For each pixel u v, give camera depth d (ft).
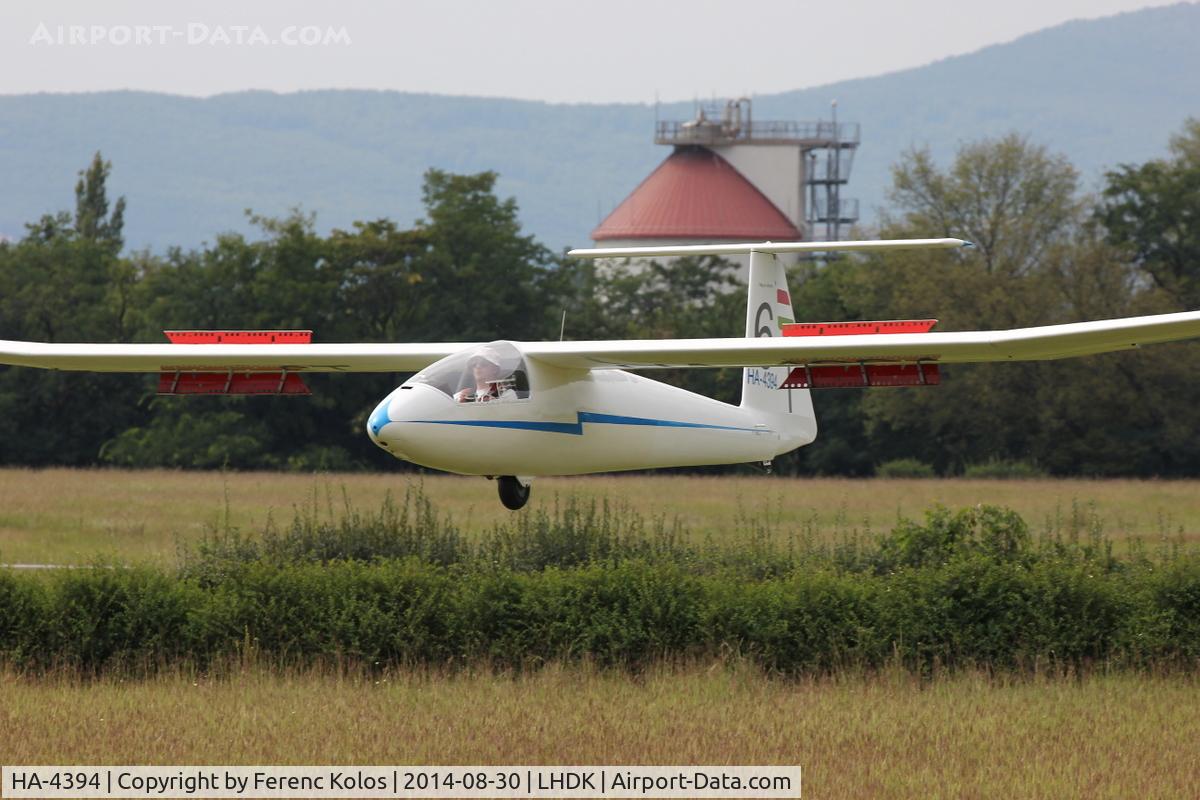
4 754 126.72
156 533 298.15
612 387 197.88
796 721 140.15
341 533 207.10
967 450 650.84
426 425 171.83
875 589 173.68
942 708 146.10
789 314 237.66
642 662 170.09
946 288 652.89
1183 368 608.60
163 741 131.13
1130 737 134.51
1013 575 174.81
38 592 177.47
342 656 169.07
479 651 170.19
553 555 200.23
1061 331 173.06
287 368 207.62
